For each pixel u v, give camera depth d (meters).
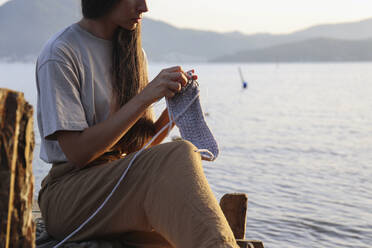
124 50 2.15
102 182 1.92
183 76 1.97
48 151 2.09
